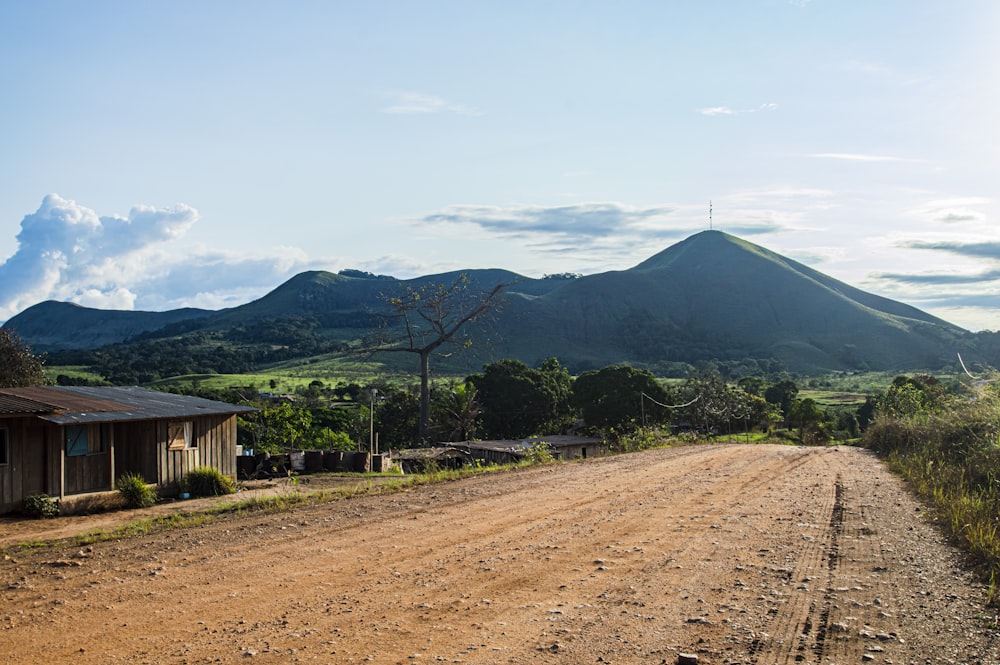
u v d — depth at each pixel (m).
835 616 6.57
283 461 26.09
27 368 33.50
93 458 17.55
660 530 10.55
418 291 45.84
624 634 6.14
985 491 13.33
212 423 21.12
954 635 6.06
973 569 8.16
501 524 11.13
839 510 12.30
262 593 7.40
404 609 6.84
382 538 10.12
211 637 6.14
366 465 27.09
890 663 5.49
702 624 6.38
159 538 10.42
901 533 10.23
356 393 76.88
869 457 24.50
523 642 5.96
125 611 6.88
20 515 15.45
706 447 31.66
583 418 57.59
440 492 15.05
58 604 7.17
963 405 21.66
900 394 32.81
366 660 5.59
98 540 10.62
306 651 5.79
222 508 14.05
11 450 15.66
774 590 7.40
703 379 70.75
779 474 18.31
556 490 15.13
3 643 6.09
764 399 76.44
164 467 19.33
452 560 8.77
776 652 5.71
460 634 6.16
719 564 8.49
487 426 54.22
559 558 8.83
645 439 37.44
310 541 9.96
